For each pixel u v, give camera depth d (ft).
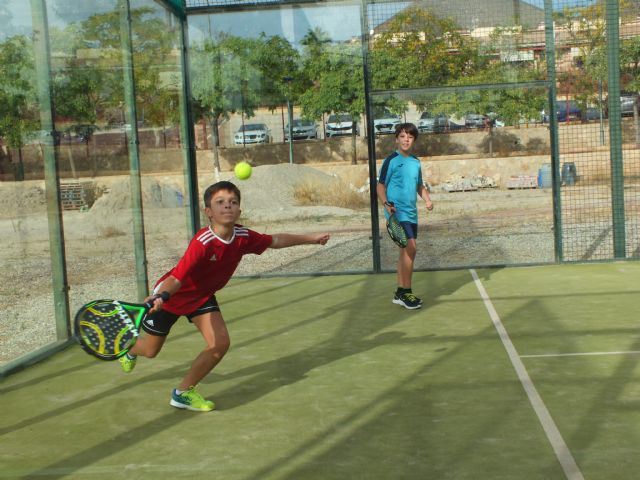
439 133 50.96
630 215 42.52
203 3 30.09
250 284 28.48
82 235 22.08
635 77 38.70
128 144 24.47
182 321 22.75
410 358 17.44
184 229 29.76
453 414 13.62
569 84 39.45
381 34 30.14
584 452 11.62
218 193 13.71
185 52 30.01
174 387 16.12
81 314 12.66
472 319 21.01
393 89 29.53
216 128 31.01
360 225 41.75
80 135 21.56
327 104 31.01
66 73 20.65
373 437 12.70
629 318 20.13
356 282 27.73
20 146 18.69
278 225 41.37
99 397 15.67
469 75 30.25
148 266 27.12
